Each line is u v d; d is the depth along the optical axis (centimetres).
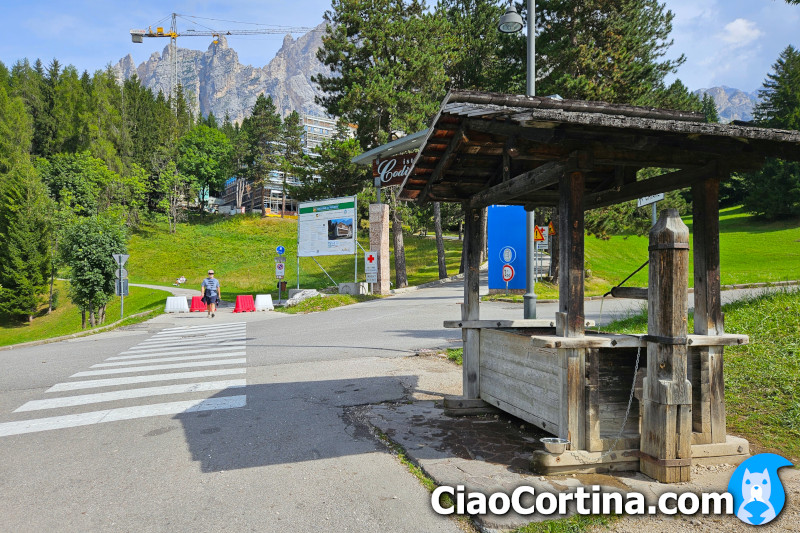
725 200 6756
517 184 475
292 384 755
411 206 3106
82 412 645
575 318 391
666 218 373
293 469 431
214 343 1292
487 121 430
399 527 326
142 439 526
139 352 1184
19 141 6800
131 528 335
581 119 341
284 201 8288
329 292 2777
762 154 410
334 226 2631
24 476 435
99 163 7056
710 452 393
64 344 1466
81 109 8125
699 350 404
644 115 462
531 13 895
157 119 9700
